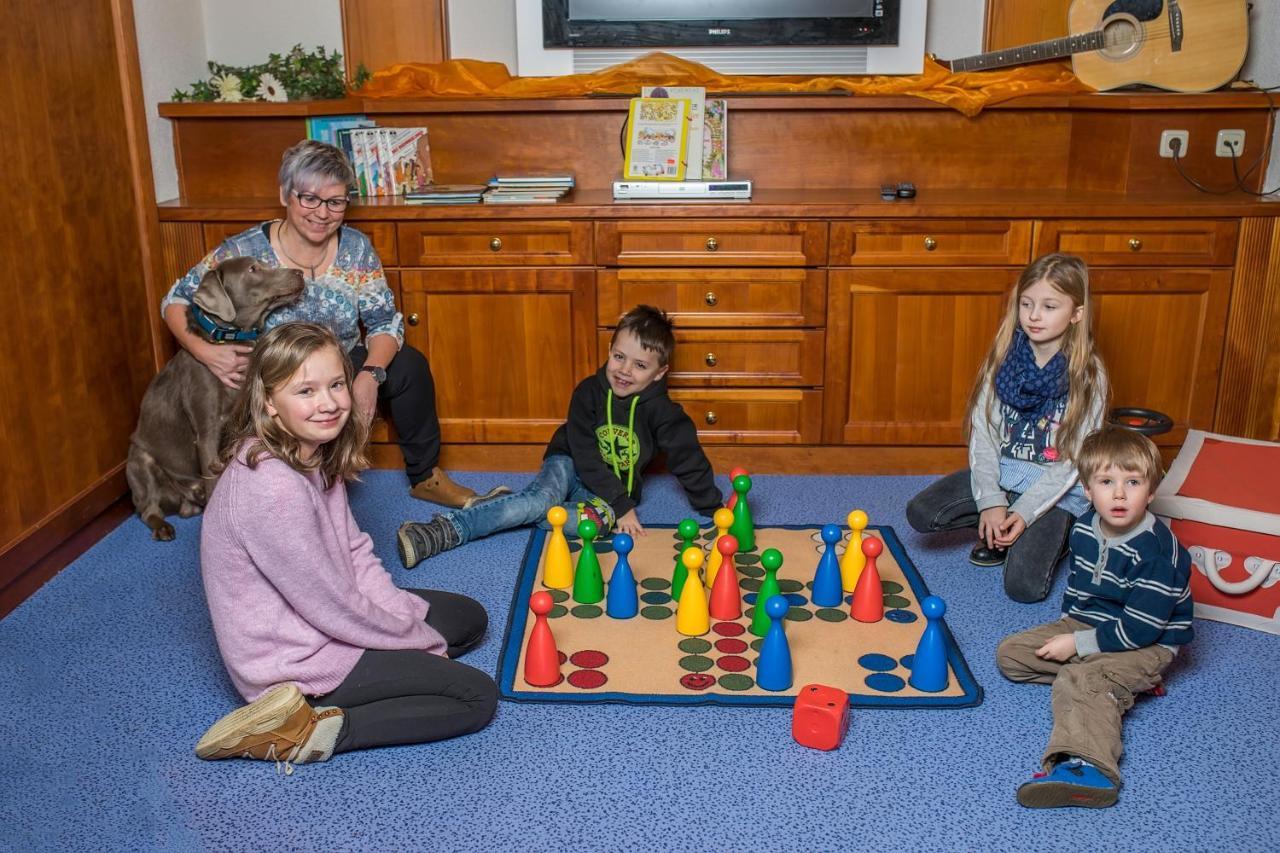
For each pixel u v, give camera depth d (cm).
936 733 189
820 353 308
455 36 443
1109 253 299
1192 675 211
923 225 298
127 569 258
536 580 247
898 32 419
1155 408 311
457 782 175
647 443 279
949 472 319
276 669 178
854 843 161
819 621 226
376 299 289
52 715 195
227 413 274
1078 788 168
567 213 299
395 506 294
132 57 296
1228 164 322
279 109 317
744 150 340
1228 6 331
